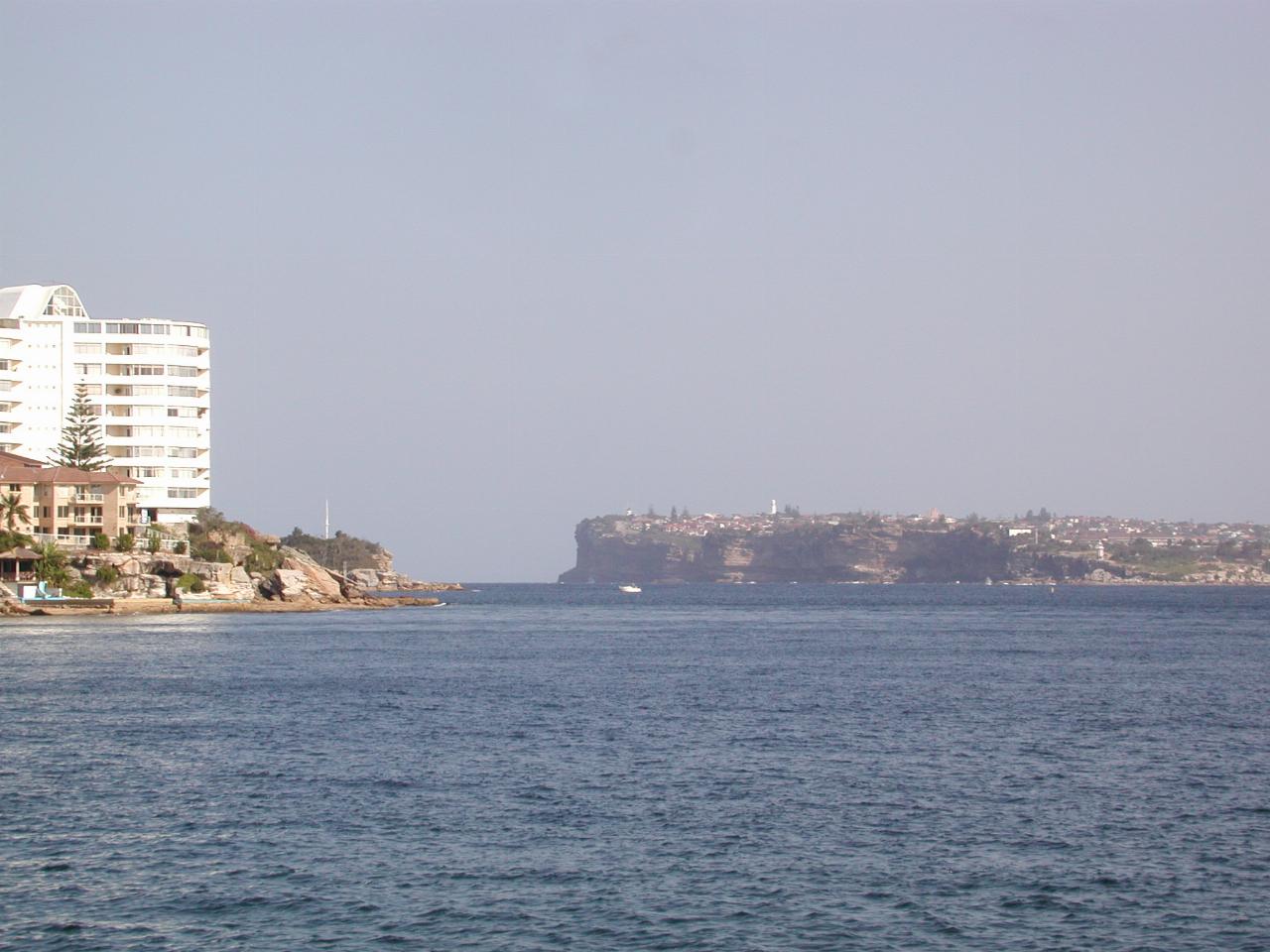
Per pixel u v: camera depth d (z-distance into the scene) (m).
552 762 61.06
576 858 43.78
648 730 71.69
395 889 40.44
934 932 36.81
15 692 88.50
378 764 60.31
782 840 46.12
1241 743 67.38
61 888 40.59
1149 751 64.75
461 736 69.06
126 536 196.75
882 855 44.25
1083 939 36.28
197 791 53.81
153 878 41.56
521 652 135.38
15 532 186.75
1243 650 141.12
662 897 39.66
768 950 35.47
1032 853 44.53
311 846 45.16
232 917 37.91
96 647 130.38
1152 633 178.88
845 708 82.06
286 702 83.69
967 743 67.25
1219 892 40.19
